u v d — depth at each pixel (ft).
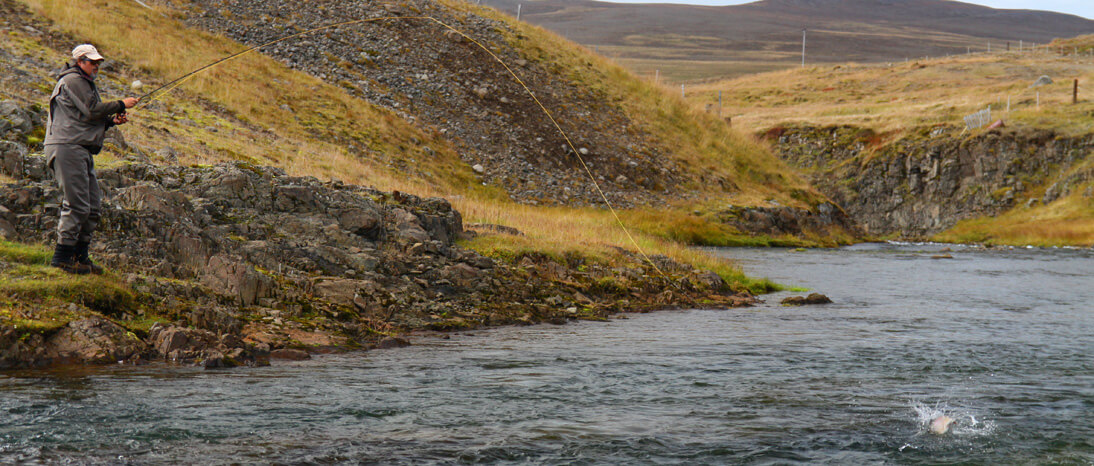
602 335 34.73
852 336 35.37
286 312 32.42
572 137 114.52
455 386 23.61
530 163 104.78
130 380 22.52
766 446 18.25
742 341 33.40
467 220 60.85
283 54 104.01
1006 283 65.46
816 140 202.59
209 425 18.65
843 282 65.31
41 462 15.85
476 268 43.70
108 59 80.02
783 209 121.80
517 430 19.10
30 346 23.98
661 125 131.03
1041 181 171.12
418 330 34.58
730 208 113.91
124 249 32.73
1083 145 171.83
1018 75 288.10
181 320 28.35
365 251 40.37
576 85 129.18
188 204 38.17
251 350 27.27
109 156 44.88
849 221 143.95
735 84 328.29
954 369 27.63
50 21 83.25
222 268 32.99
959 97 237.45
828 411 21.43
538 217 73.92
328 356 28.04
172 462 16.16
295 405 20.70
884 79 301.43
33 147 43.01
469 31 129.70
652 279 50.31
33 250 29.73
